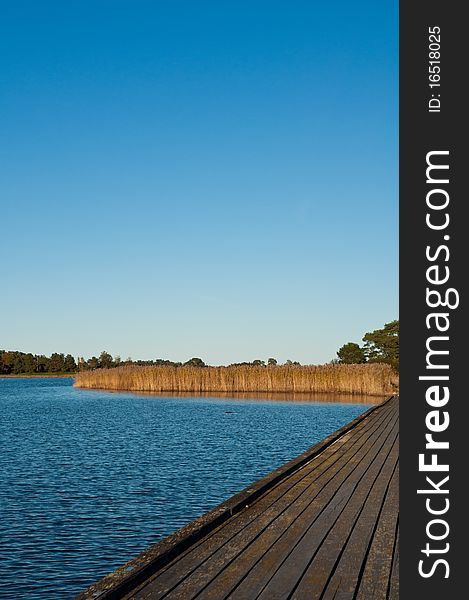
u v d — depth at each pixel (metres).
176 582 5.09
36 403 53.88
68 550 10.77
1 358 165.12
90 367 157.88
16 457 21.03
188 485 15.85
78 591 9.09
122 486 15.77
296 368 55.88
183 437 26.39
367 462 11.69
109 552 10.67
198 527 6.46
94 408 45.75
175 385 63.03
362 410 39.22
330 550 6.03
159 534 11.63
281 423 31.72
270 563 5.61
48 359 175.75
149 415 38.22
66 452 22.20
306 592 4.90
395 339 80.62
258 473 17.53
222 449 22.58
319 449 12.97
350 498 8.46
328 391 54.06
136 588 4.94
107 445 24.08
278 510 7.74
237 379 59.03
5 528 12.01
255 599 4.74
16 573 9.74
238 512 7.62
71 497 14.55
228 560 5.68
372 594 4.90
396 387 52.31
